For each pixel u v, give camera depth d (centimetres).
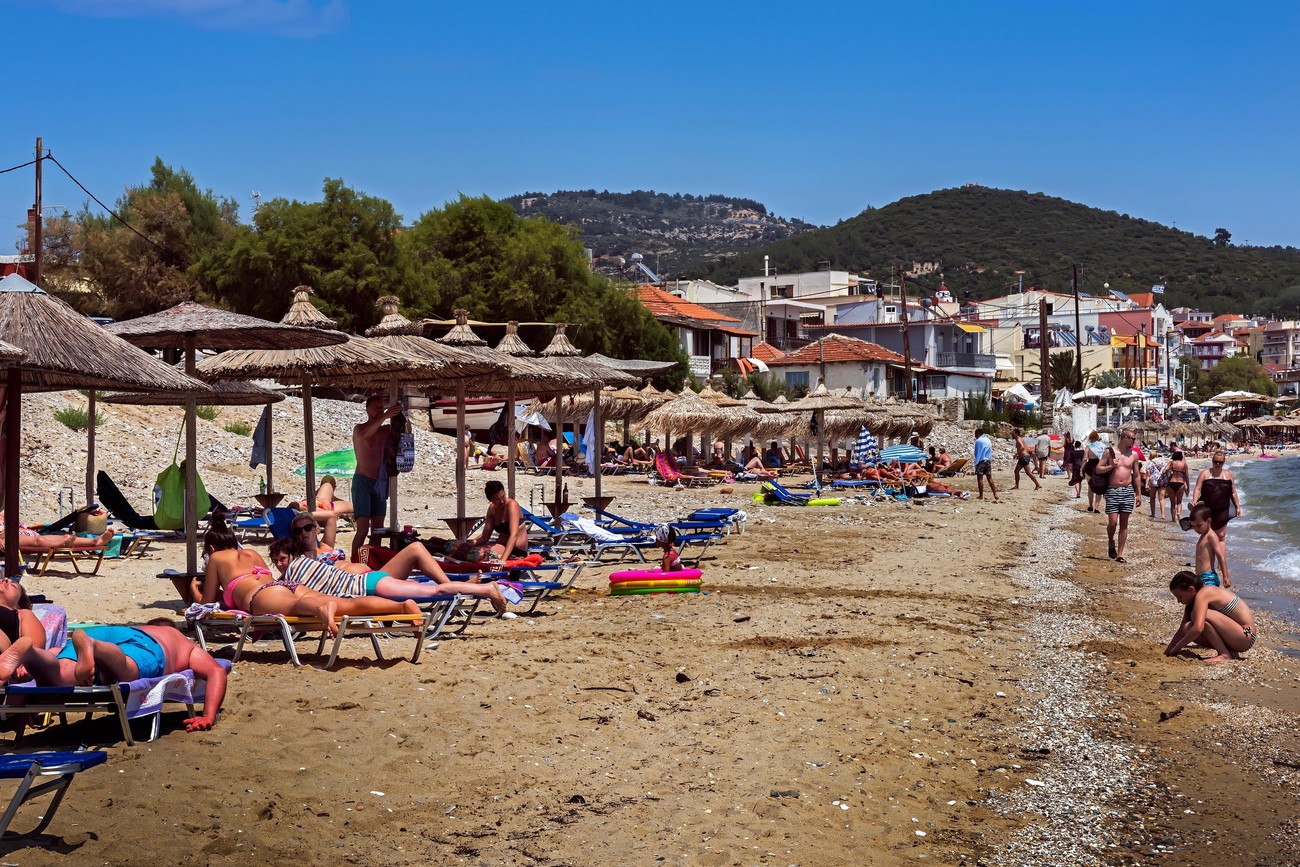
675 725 719
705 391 3253
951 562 1586
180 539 1544
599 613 1092
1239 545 2014
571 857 510
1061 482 3706
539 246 4544
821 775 638
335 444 2766
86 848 482
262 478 2184
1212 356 17250
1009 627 1109
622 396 3325
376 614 841
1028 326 10369
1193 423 7131
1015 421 6203
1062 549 1841
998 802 620
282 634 821
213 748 622
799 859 522
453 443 3275
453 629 982
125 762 591
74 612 980
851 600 1216
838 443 3659
